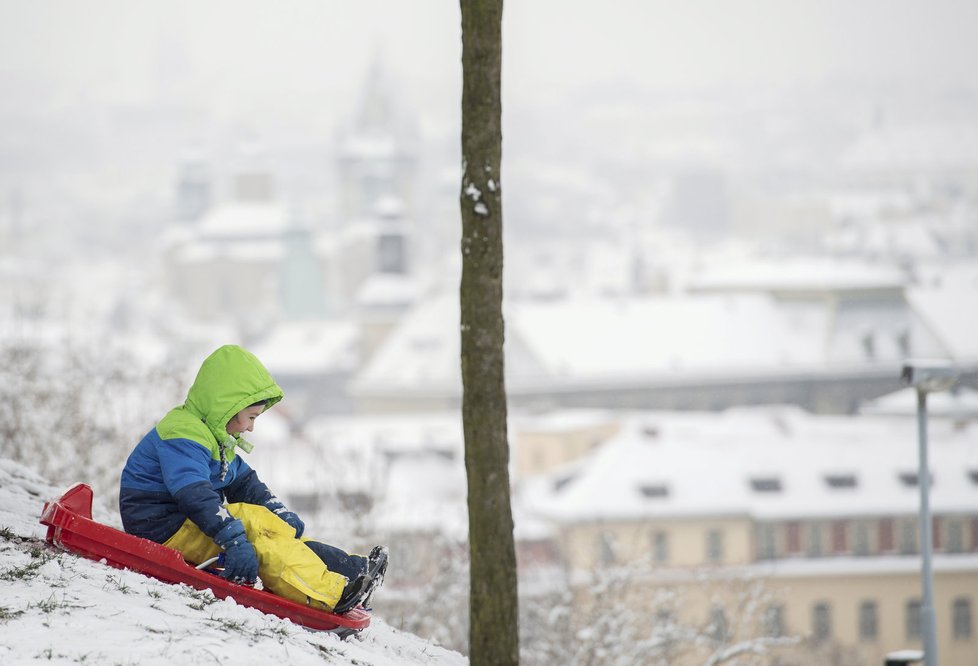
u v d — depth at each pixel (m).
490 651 10.32
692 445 161.38
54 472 31.94
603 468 157.12
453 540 37.50
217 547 10.86
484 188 10.28
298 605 10.69
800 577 149.88
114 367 37.03
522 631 37.53
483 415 10.29
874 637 149.75
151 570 10.51
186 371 38.78
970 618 150.62
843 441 164.25
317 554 11.12
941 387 30.50
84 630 8.86
